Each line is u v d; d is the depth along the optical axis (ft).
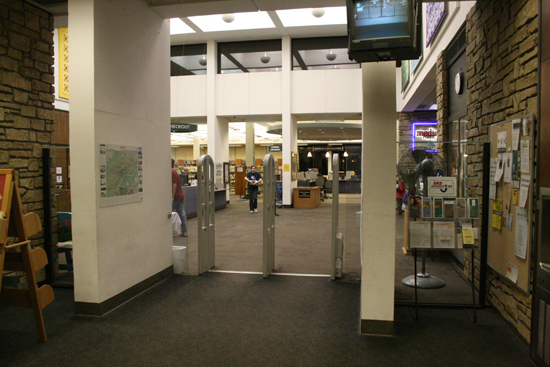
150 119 14.24
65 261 15.99
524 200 9.58
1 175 9.64
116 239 12.22
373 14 8.39
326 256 19.26
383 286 10.19
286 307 12.19
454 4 18.39
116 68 12.17
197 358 8.96
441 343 9.75
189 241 23.44
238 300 12.83
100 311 11.47
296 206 43.80
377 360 8.86
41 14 14.70
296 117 44.75
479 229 12.79
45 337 9.89
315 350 9.34
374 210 10.21
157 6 14.01
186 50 44.73
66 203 15.81
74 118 11.29
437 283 14.55
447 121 21.34
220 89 43.32
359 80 40.68
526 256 9.47
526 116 9.47
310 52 43.62
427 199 11.68
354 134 67.72
